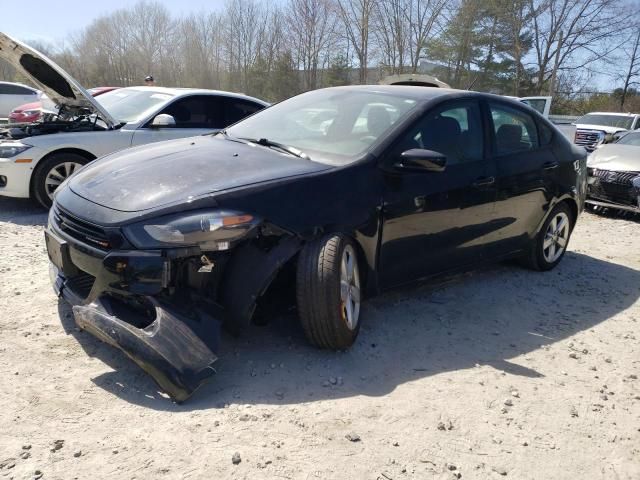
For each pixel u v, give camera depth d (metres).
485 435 2.72
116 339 2.75
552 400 3.08
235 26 40.03
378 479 2.35
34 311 3.61
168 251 2.85
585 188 5.55
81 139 6.47
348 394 2.95
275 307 3.32
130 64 43.75
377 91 4.31
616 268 5.68
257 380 3.01
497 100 4.61
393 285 3.78
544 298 4.64
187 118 7.28
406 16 35.47
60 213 3.27
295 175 3.24
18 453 2.33
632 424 2.92
